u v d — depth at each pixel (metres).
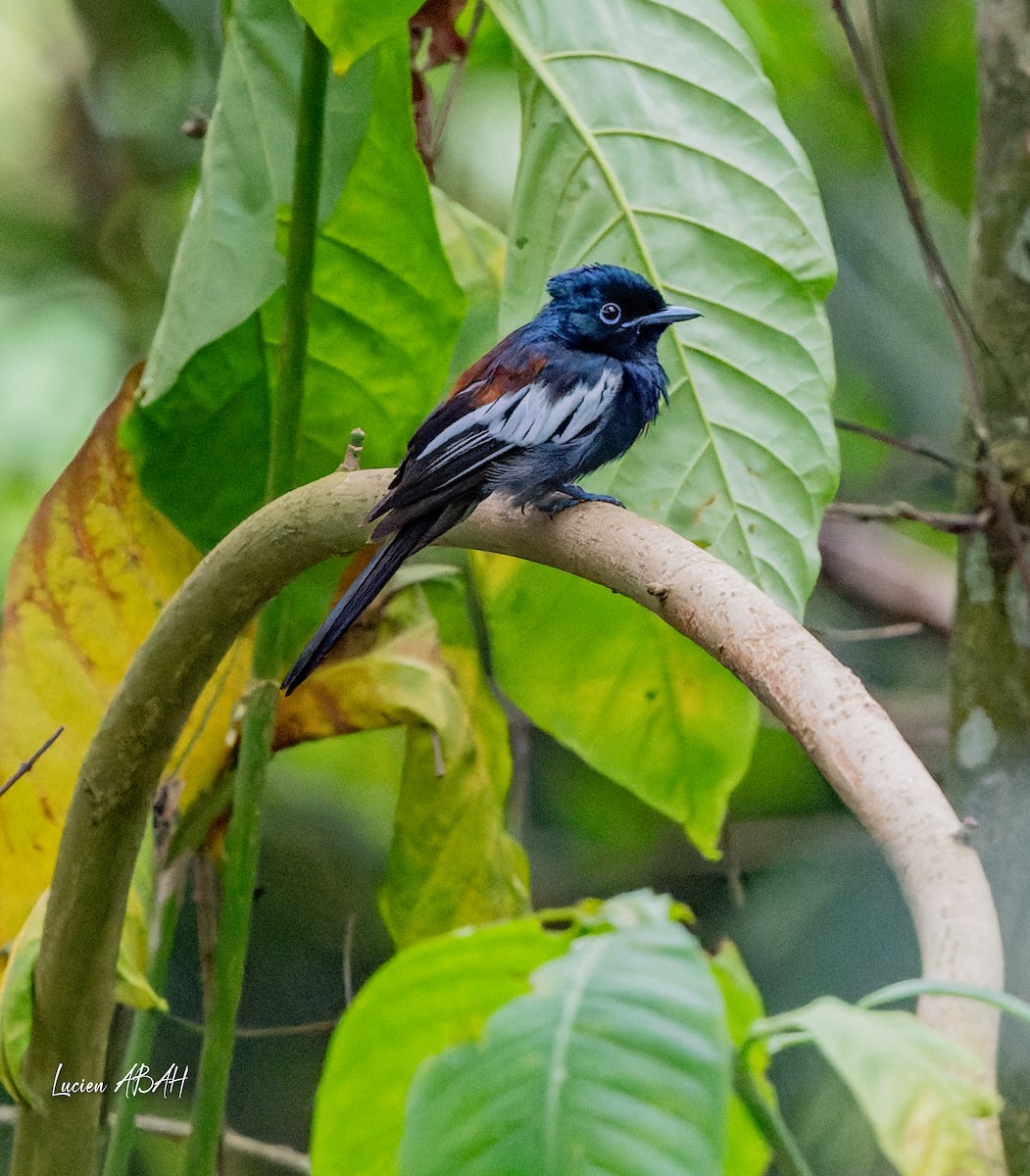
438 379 7.70
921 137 11.59
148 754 5.33
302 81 6.27
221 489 7.45
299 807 12.00
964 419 8.07
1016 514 7.64
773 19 11.55
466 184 11.12
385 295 7.51
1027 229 7.75
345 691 7.64
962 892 3.23
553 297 7.59
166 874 7.15
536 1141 2.71
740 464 7.13
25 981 5.76
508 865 8.09
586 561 5.21
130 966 6.12
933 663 13.00
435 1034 3.36
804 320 7.06
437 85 10.94
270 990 11.97
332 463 7.93
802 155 7.10
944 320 12.55
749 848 11.44
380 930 12.07
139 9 12.78
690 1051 2.71
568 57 7.16
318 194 6.36
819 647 4.14
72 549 7.25
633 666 7.53
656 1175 2.62
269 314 7.45
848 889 11.11
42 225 12.94
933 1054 2.69
